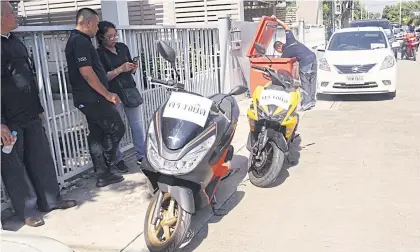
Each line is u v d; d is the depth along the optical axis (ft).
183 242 11.64
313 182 16.67
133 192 16.14
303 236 12.64
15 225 13.78
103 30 16.75
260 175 16.08
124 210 14.61
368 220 13.38
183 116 11.80
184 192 11.31
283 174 17.70
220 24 30.37
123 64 16.99
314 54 29.37
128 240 12.66
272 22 30.71
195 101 12.10
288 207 14.62
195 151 11.43
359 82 31.12
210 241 12.65
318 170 17.93
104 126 16.02
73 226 13.61
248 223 13.65
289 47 29.12
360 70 31.17
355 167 18.03
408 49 65.98
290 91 16.63
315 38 62.95
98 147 16.40
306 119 27.02
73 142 17.34
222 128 12.63
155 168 11.24
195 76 27.50
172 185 11.36
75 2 40.42
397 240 12.15
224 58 31.14
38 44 15.25
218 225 13.60
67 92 16.90
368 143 21.24
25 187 13.51
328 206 14.51
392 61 31.30
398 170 17.42
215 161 12.46
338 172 17.57
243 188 16.47
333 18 114.01
